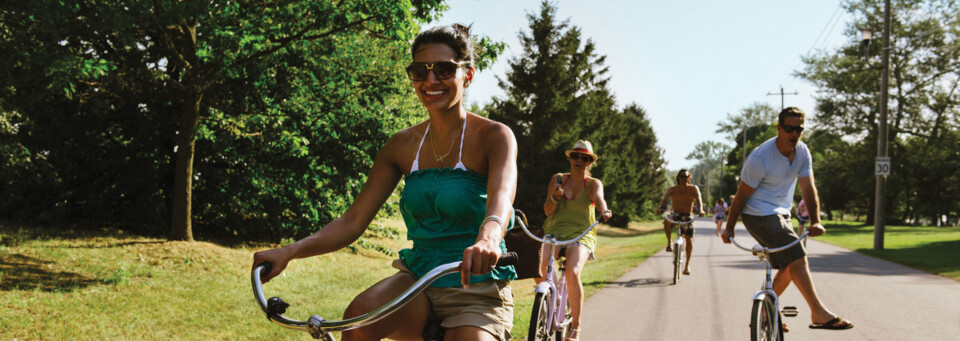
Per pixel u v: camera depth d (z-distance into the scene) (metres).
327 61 13.31
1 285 7.58
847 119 47.91
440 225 2.30
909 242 23.92
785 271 4.88
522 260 4.14
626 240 27.53
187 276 9.55
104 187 13.10
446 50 2.27
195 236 13.30
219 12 9.64
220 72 10.73
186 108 11.49
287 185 14.34
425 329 2.26
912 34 43.34
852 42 45.88
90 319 6.75
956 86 43.75
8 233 10.66
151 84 11.14
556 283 5.30
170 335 6.54
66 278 8.39
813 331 6.75
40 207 12.54
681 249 10.55
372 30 11.17
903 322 7.21
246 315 7.67
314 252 2.23
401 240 19.05
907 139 47.66
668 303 8.40
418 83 2.28
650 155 59.72
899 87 45.41
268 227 14.59
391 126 14.28
